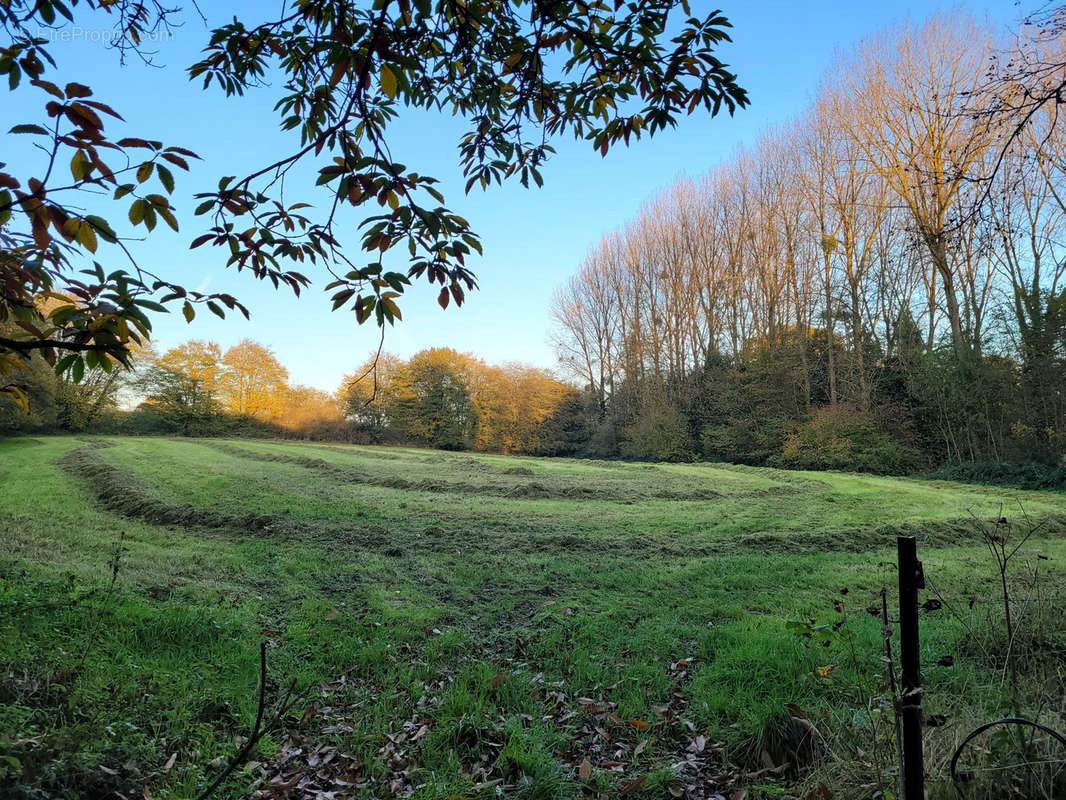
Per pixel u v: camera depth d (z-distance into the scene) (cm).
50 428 4203
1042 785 241
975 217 414
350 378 5094
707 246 3762
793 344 3120
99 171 160
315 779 316
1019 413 2094
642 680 440
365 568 819
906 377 2616
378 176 194
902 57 1906
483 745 352
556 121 287
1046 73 348
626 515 1330
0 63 166
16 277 178
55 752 267
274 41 229
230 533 1029
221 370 5109
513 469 2256
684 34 234
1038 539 1015
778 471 2489
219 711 376
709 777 324
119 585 597
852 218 2789
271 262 208
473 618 625
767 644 475
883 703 320
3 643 402
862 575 760
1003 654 408
